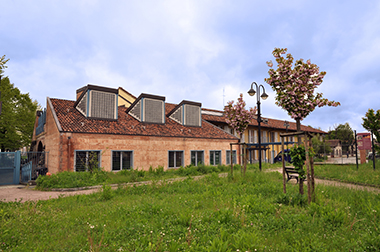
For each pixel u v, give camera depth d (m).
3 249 4.85
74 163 17.38
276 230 5.66
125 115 24.39
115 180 15.56
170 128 24.92
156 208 7.46
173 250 4.50
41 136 23.59
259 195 8.88
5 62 17.92
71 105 22.19
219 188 11.03
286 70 15.52
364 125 21.56
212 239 5.04
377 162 21.25
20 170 17.75
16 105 34.00
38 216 7.08
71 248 4.77
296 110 15.31
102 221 6.54
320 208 6.84
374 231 5.38
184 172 19.81
